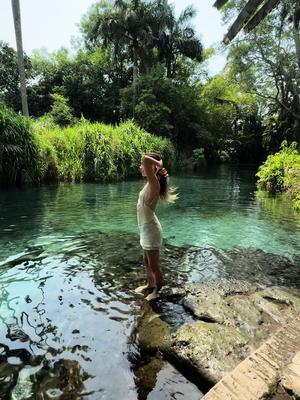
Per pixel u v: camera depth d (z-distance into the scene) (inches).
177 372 96.2
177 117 975.0
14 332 112.7
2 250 195.9
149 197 135.6
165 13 968.3
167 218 297.7
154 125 884.6
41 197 372.2
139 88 957.2
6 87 1042.7
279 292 149.3
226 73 981.8
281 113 1042.1
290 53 837.8
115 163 575.8
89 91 1072.8
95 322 120.1
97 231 241.9
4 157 436.5
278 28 816.9
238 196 437.7
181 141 1029.2
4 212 296.4
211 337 109.3
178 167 824.9
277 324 123.3
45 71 1132.5
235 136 1341.0
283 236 246.7
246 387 84.3
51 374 93.7
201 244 222.2
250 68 886.4
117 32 955.3
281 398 81.7
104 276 161.6
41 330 114.3
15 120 448.8
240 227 270.7
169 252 203.3
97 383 90.7
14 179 449.4
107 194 405.7
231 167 1013.2
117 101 1075.3
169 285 153.8
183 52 1066.7
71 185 478.0
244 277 167.8
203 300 139.1
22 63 637.9
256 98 1123.9
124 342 108.6
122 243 214.7
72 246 206.7
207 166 1019.3
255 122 1403.8
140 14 963.3
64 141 529.7
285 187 464.1
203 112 1045.8
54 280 155.2
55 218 278.2
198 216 308.5
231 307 133.8
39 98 1101.7
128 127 681.0
